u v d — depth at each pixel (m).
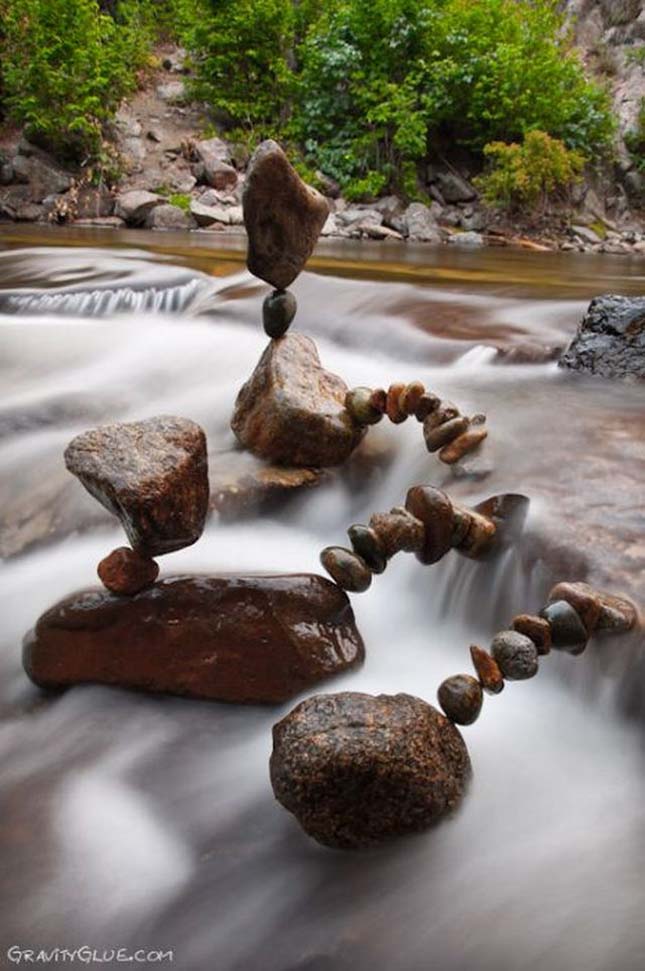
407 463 3.17
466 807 1.84
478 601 2.45
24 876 1.73
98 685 2.32
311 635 2.24
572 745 2.04
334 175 17.22
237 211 15.07
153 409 4.05
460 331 4.90
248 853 1.79
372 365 4.55
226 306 5.53
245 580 2.29
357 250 11.88
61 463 3.43
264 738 2.14
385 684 2.28
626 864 1.71
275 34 17.56
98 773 2.05
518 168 16.19
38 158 15.57
